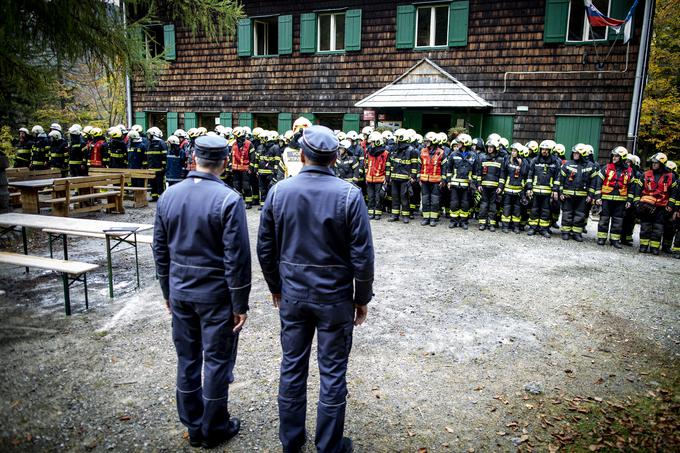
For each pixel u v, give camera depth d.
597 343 4.75
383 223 10.51
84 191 11.55
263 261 2.97
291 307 2.82
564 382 3.99
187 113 17.44
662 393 3.84
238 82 16.53
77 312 5.12
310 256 2.76
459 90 12.85
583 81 12.59
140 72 7.73
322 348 2.84
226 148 3.04
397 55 14.33
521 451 3.12
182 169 11.69
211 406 2.96
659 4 18.41
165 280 3.09
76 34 6.59
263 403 3.57
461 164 9.80
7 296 5.53
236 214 2.83
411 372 4.09
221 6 7.95
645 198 8.38
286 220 2.80
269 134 11.57
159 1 7.88
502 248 8.49
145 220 10.11
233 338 3.02
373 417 3.45
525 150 9.64
